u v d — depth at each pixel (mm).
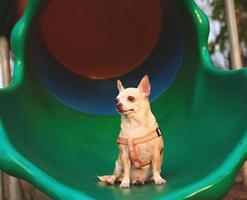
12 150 2119
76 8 3521
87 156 2885
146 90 2396
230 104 2592
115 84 3510
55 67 3447
